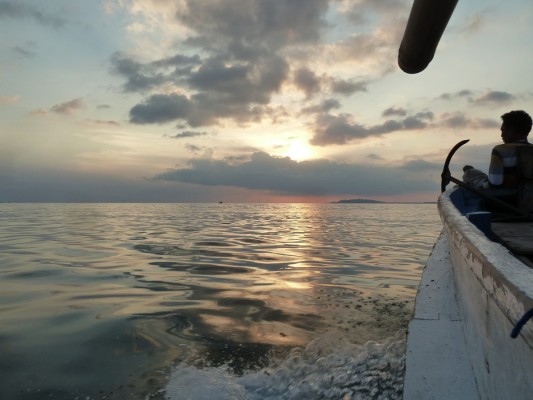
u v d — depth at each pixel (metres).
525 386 1.11
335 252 9.79
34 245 10.47
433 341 2.55
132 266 7.43
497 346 1.42
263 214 35.81
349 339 3.76
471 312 2.06
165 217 27.78
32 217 26.42
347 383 2.80
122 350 3.54
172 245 10.67
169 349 3.57
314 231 16.48
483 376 1.80
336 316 4.51
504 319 1.29
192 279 6.35
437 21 1.68
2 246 10.23
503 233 2.64
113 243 11.05
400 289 5.85
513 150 3.22
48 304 4.86
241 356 3.42
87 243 10.99
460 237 2.09
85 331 3.97
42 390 2.85
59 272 6.80
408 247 10.97
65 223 20.08
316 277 6.64
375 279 6.55
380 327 4.13
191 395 2.76
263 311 4.69
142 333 3.94
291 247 10.73
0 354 3.43
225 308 4.79
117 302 4.98
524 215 2.87
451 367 2.31
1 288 5.64
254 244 11.34
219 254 9.12
